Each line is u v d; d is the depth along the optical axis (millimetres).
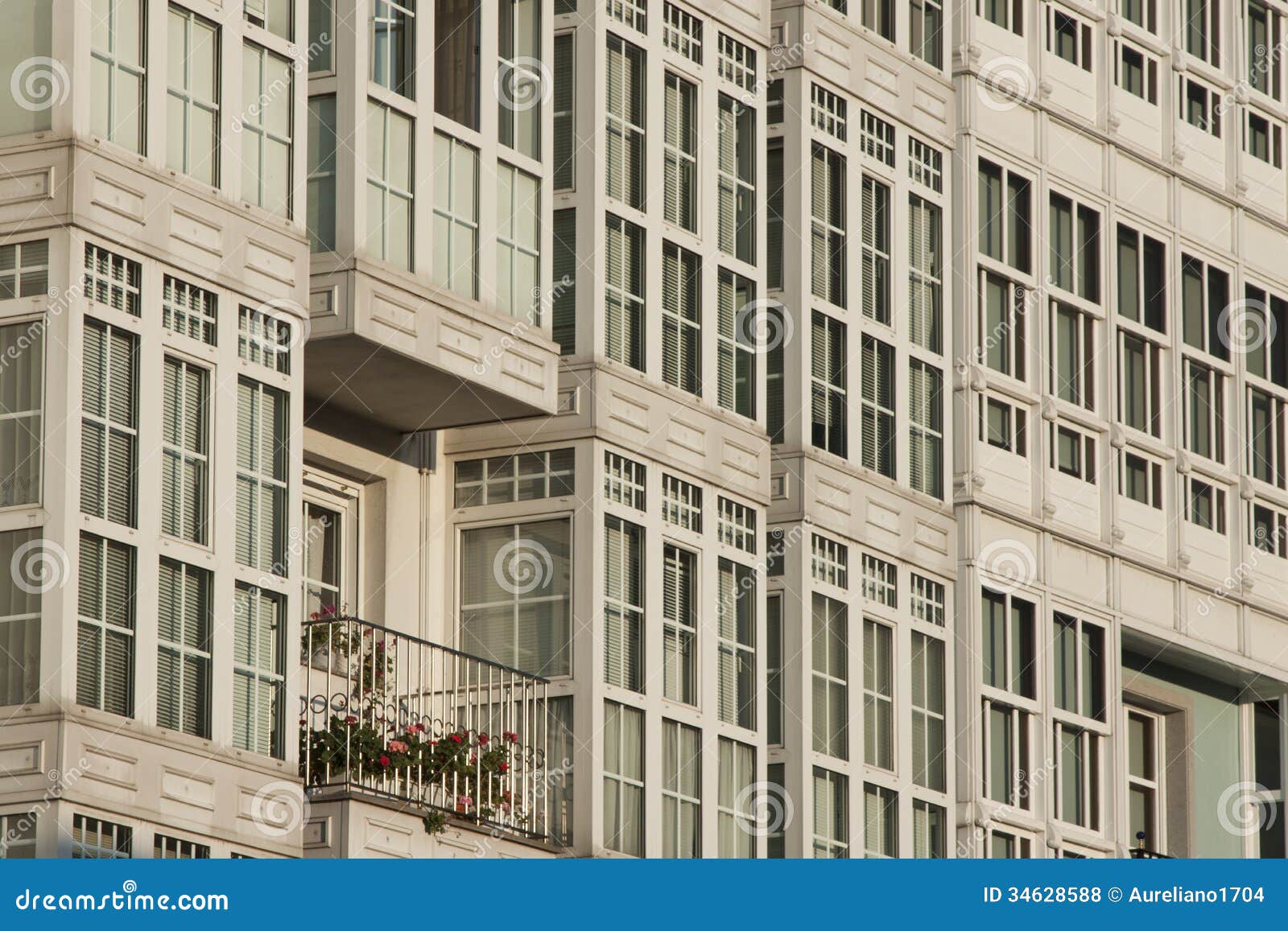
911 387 88625
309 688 74125
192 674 65188
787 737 82250
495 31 76750
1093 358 96500
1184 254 100625
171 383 65750
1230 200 102500
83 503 63250
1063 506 94250
